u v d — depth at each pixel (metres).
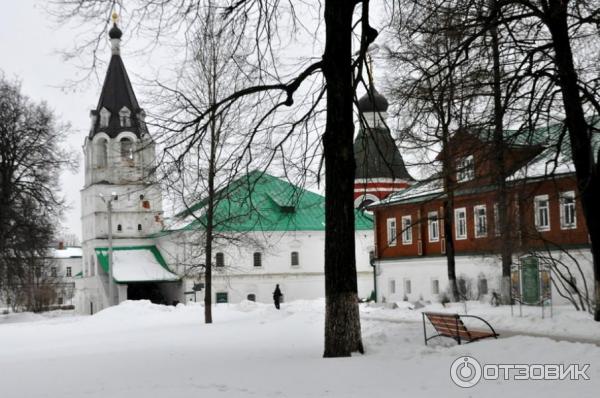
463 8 20.55
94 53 15.82
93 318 45.28
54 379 16.27
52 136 61.06
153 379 14.74
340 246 17.19
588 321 25.50
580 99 22.67
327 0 17.55
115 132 78.50
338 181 17.33
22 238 55.84
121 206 82.38
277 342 22.98
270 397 11.38
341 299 17.06
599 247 24.72
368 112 51.00
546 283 36.19
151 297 84.00
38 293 94.62
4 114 56.28
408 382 12.24
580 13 22.17
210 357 19.02
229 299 80.00
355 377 13.06
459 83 21.91
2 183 55.72
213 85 30.98
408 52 32.31
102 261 80.88
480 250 41.81
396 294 60.19
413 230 58.34
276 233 81.69
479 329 26.53
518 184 27.25
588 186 24.33
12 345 31.09
